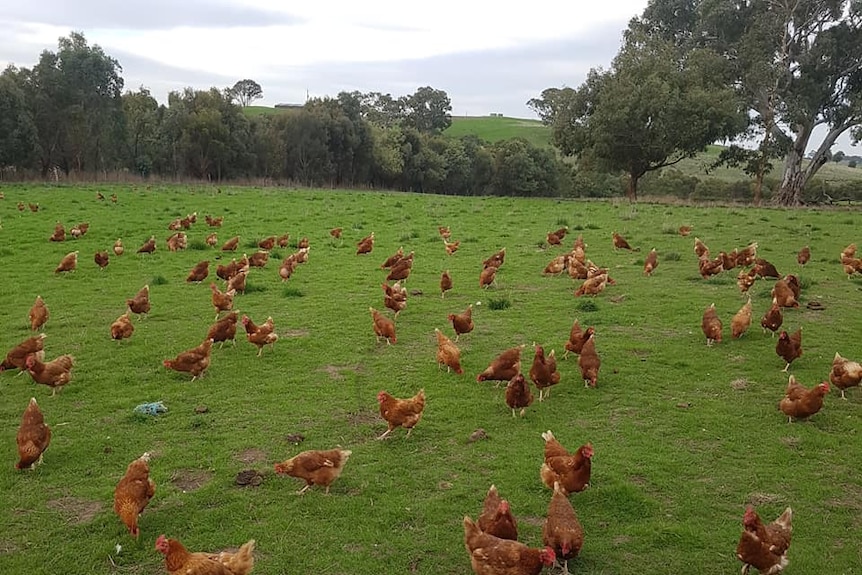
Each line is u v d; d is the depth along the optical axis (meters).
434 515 8.41
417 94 119.19
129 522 7.88
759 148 55.16
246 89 141.25
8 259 24.30
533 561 6.82
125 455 9.98
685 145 52.09
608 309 18.16
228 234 30.09
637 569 7.40
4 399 12.15
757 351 14.68
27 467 9.51
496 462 9.79
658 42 56.34
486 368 13.82
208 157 70.44
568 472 8.63
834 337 15.45
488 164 89.38
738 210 41.28
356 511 8.52
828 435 10.66
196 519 8.33
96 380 13.06
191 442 10.39
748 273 19.58
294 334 16.20
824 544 7.88
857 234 30.17
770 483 9.22
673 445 10.34
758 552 7.14
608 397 12.28
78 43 62.62
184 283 21.38
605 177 90.69
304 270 23.38
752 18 56.19
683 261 24.62
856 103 52.50
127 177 63.47
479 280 21.75
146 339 15.65
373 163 82.06
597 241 28.81
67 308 18.31
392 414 10.57
